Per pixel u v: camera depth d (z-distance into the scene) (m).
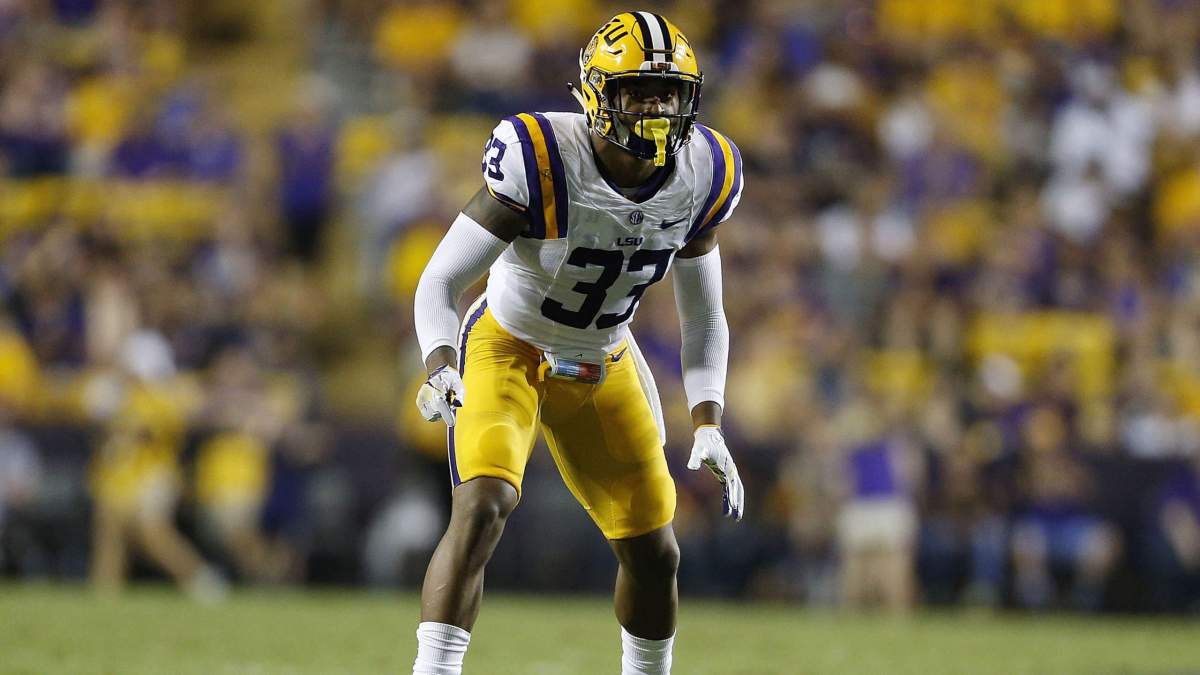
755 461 33.03
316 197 41.97
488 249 10.79
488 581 31.75
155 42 47.91
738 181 11.35
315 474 31.91
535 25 48.00
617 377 11.55
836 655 20.30
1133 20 50.75
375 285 40.31
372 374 38.28
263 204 41.41
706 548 32.31
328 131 42.91
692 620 26.45
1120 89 48.53
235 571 31.50
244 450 31.62
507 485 10.65
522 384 11.21
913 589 32.03
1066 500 32.53
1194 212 45.34
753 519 32.66
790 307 38.19
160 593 29.12
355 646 19.56
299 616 24.22
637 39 10.48
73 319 34.56
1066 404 34.09
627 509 11.34
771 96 45.53
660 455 11.55
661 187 10.91
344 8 49.75
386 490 31.83
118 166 42.41
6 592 27.11
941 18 49.66
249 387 32.28
